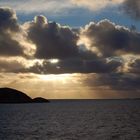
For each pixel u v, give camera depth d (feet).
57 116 456.04
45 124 326.85
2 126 306.76
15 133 247.50
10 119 400.88
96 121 361.30
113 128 281.54
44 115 481.05
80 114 499.92
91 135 233.14
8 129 277.44
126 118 408.05
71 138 219.00
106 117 426.92
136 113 520.01
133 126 299.79
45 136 229.45
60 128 284.20
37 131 260.62
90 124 322.96
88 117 428.97
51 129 276.21
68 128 283.79
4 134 241.35
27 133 247.09
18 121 368.07
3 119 400.88
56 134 240.53
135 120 372.79
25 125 316.60
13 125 317.22
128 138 216.95
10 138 219.61
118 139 212.84
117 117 426.51
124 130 264.72
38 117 436.35
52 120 380.78
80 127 292.61
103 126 300.81
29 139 214.48
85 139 213.66
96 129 273.95
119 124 321.11
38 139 214.69
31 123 339.98
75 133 246.27
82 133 245.86
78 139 214.48
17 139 214.90
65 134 240.32
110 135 232.94
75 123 336.08
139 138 217.36
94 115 472.85
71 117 431.84
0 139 215.51
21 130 268.62
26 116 459.32
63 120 379.76
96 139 213.25
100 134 238.89
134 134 238.07
